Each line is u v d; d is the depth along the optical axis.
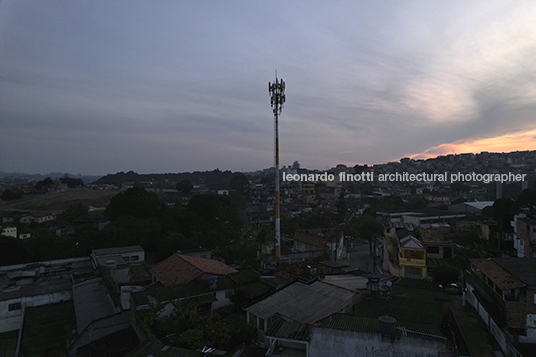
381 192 150.88
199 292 27.91
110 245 52.72
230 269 35.78
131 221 58.66
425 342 15.22
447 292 29.44
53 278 39.41
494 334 20.03
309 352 17.27
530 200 55.34
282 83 54.41
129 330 24.36
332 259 49.03
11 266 43.38
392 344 15.77
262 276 32.66
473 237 50.62
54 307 32.19
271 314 21.98
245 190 152.12
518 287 18.80
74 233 56.16
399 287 28.67
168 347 19.06
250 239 63.00
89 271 42.00
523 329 18.55
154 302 25.12
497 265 22.81
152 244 55.62
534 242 38.97
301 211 101.12
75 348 23.52
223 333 21.53
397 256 44.03
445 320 23.17
